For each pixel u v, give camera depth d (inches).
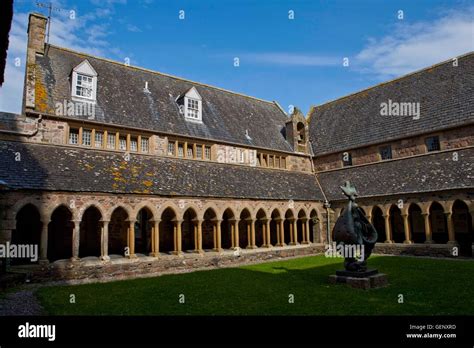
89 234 755.4
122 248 789.2
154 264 655.8
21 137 645.3
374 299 382.9
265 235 885.8
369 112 1131.9
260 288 466.9
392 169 952.9
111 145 765.3
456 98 905.5
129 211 644.1
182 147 877.2
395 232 1058.1
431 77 1027.9
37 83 710.5
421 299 378.0
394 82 1137.4
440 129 879.1
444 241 938.1
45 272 542.9
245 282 521.3
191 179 783.1
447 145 874.8
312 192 1031.0
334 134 1187.3
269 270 657.6
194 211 746.2
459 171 799.1
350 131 1137.4
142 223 839.7
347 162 1104.2
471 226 884.0
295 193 971.3
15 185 530.9
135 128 780.6
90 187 602.5
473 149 818.8
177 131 856.9
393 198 888.9
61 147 674.8
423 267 629.6
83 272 574.9
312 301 379.9
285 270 650.8
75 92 748.0
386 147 1011.3
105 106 781.3
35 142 651.5
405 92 1064.2
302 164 1145.4
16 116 651.5
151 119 835.4
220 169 885.2
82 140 724.7
